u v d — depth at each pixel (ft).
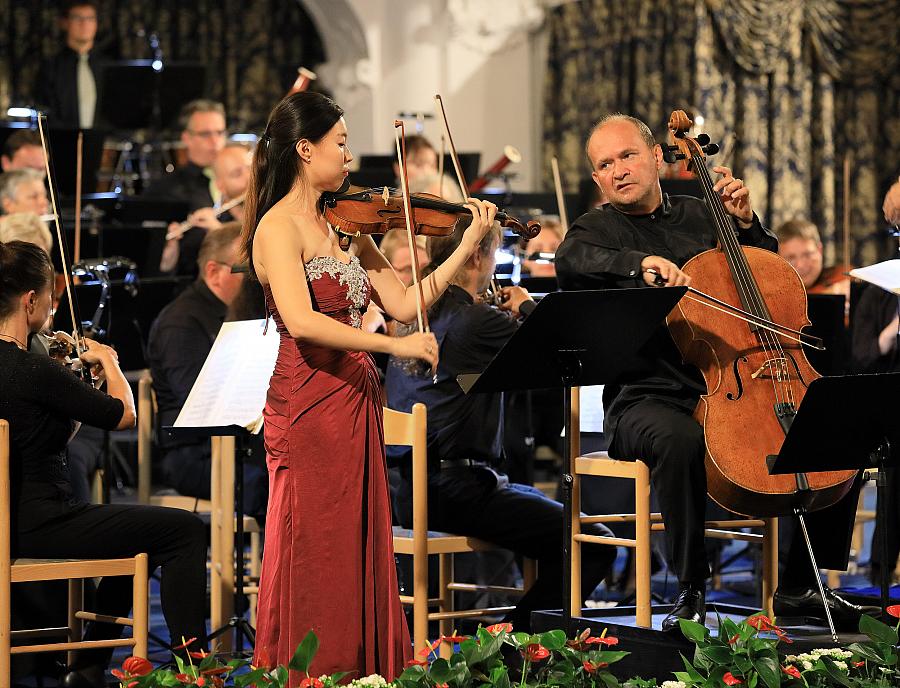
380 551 22.07
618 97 61.46
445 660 18.21
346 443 21.75
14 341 24.22
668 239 25.31
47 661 28.27
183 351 32.68
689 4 58.13
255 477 30.27
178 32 70.90
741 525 25.89
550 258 32.91
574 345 21.17
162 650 31.01
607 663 18.72
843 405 20.21
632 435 23.41
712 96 58.08
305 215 21.83
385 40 65.10
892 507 32.83
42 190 41.83
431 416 27.40
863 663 19.21
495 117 65.36
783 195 58.54
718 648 18.42
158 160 63.26
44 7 68.33
